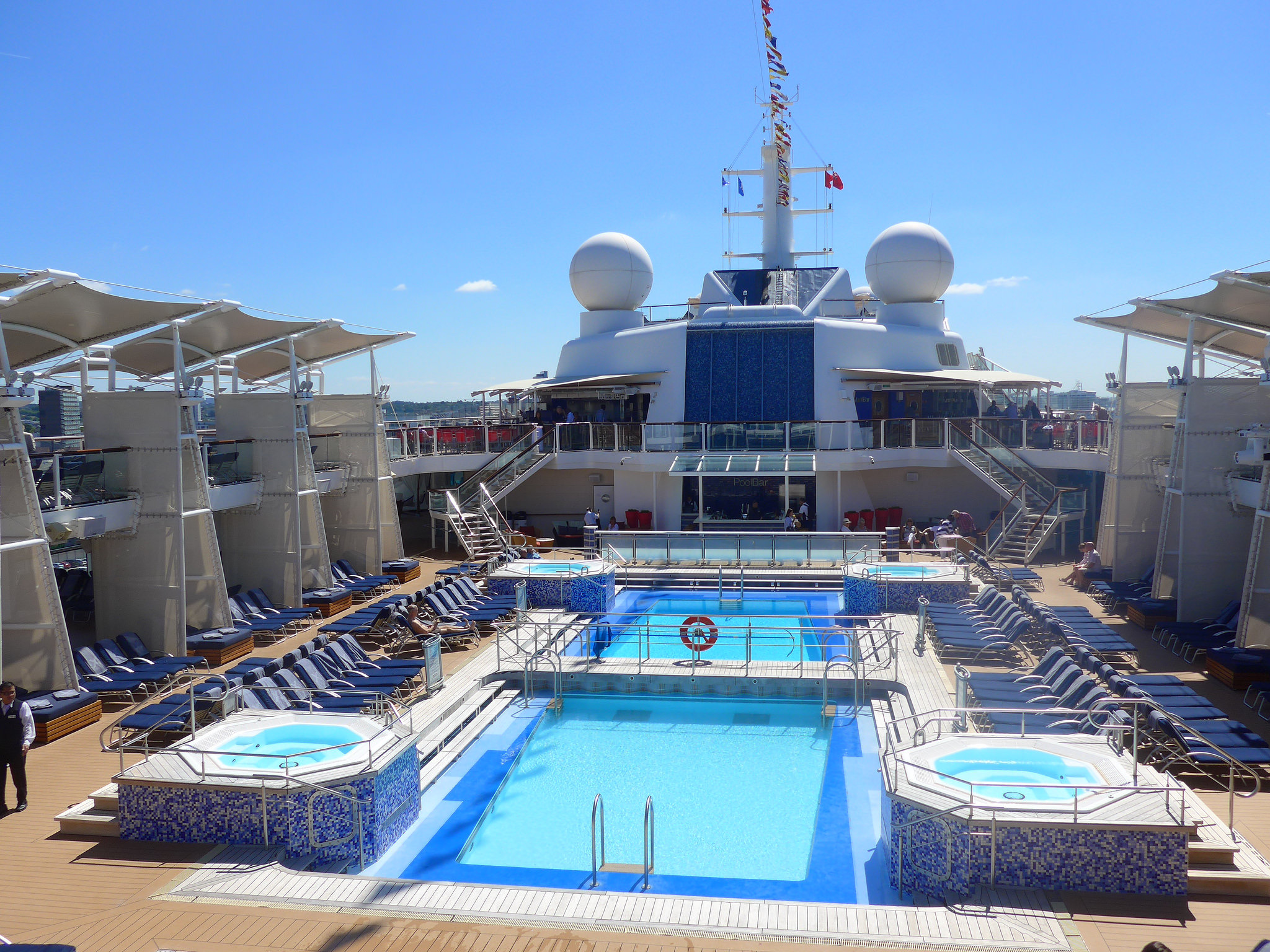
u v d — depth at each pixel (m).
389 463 28.20
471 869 10.52
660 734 15.07
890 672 16.64
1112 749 10.87
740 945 7.99
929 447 30.50
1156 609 19.61
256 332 21.75
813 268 39.50
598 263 37.56
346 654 16.06
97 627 18.36
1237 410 18.98
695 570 26.02
